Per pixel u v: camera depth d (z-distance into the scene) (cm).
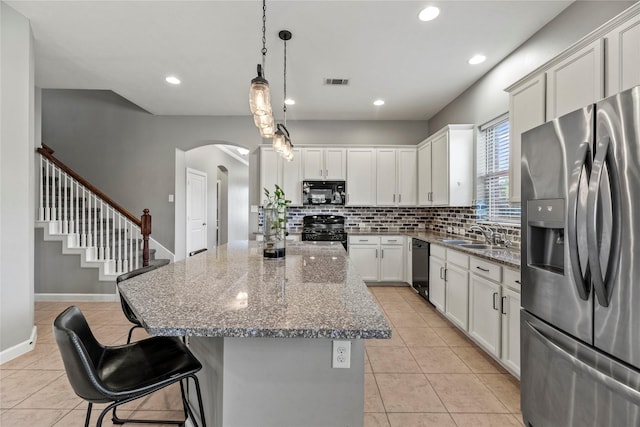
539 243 164
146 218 357
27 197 253
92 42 284
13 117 243
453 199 373
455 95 407
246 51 298
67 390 202
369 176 490
